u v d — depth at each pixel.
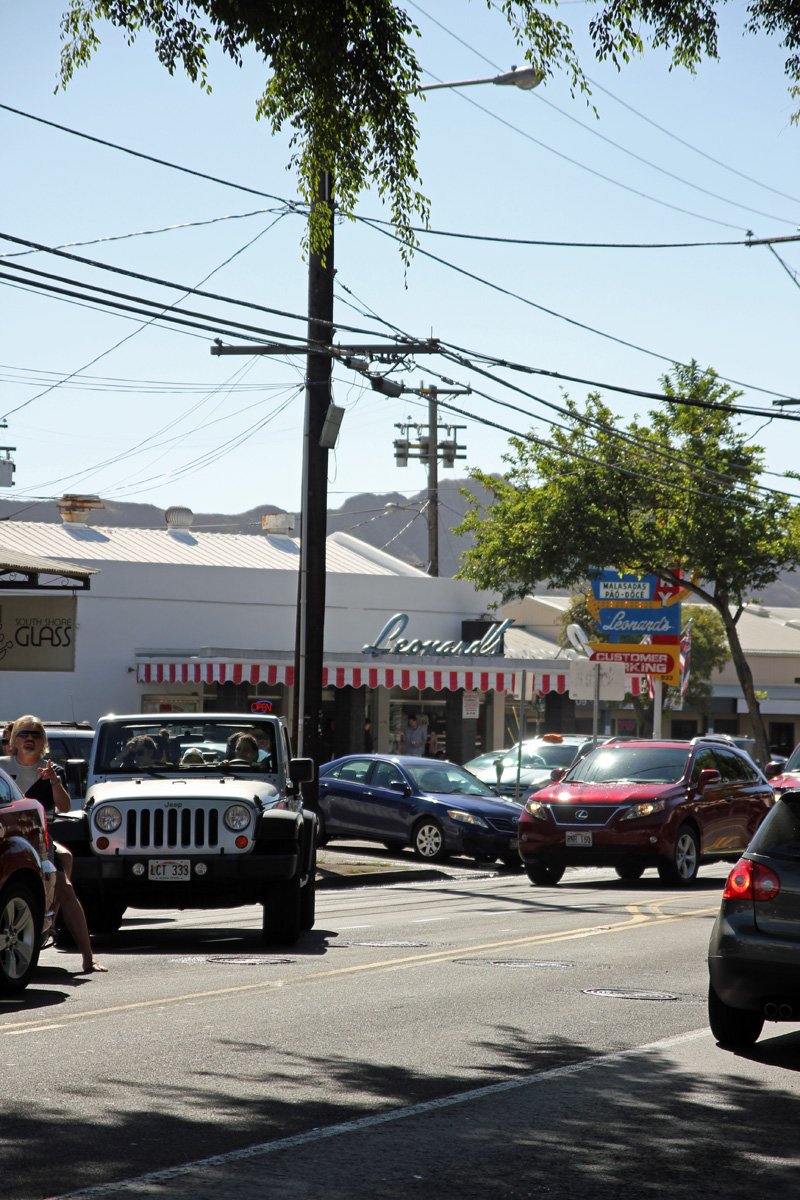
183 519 65.50
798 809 12.97
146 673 54.88
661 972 17.67
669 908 25.86
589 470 59.53
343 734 59.62
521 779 44.44
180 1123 9.91
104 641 55.53
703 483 58.50
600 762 32.97
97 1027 13.33
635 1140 9.91
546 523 59.53
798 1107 10.98
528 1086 11.38
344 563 66.75
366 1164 9.09
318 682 33.44
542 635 90.88
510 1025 13.95
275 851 19.48
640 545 59.41
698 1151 9.69
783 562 59.59
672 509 59.88
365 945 20.20
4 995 15.09
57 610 34.44
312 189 20.89
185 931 22.28
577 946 20.16
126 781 20.59
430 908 26.17
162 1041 12.70
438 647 59.28
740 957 12.60
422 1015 14.35
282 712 58.25
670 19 18.36
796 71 19.53
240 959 18.53
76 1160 8.94
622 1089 11.39
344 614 62.75
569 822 30.61
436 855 35.69
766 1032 14.16
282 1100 10.67
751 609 110.56
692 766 32.03
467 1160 9.27
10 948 15.16
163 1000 14.95
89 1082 11.05
